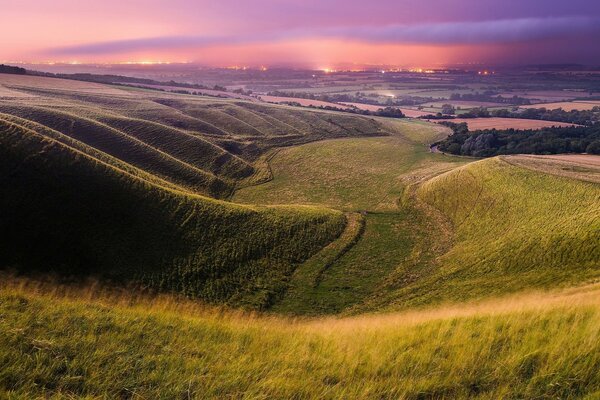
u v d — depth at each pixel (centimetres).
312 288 4381
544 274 3775
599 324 821
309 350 828
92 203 4562
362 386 668
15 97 12238
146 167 9212
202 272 4175
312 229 6069
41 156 4819
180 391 627
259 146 14050
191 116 15925
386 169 11488
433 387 657
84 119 10175
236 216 5669
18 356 652
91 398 586
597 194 5484
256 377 677
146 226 4609
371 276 4759
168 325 897
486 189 7319
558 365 688
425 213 7450
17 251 3438
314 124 17900
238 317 1460
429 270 4900
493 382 671
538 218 5538
